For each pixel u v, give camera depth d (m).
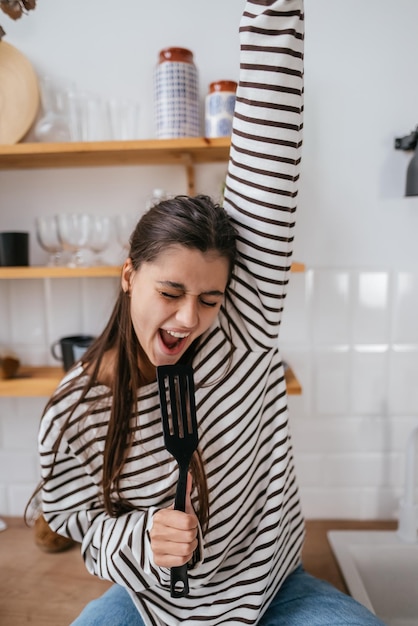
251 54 0.59
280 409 0.74
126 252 0.96
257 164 0.62
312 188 1.04
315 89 1.02
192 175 1.00
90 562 0.70
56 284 1.09
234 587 0.69
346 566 0.94
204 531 0.67
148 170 1.05
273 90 0.59
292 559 0.78
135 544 0.63
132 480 0.68
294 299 1.08
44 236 0.98
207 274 0.56
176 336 0.60
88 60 1.02
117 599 0.77
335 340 1.09
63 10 1.01
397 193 1.04
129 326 0.66
